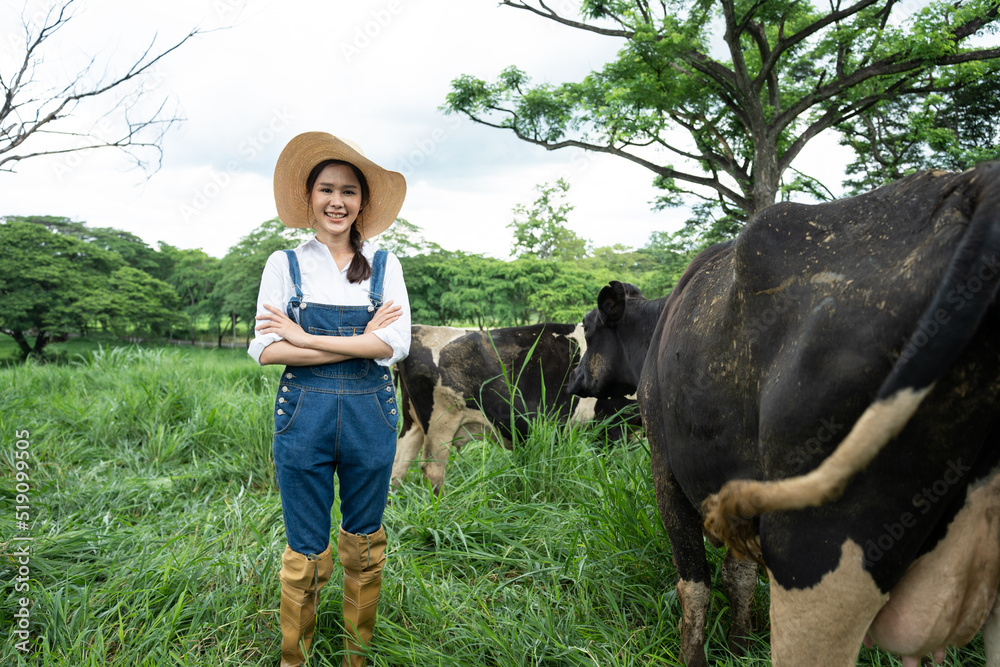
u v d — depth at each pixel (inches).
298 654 87.3
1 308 1245.7
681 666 89.0
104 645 93.1
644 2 621.6
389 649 89.5
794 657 57.3
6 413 211.3
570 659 88.6
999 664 56.4
